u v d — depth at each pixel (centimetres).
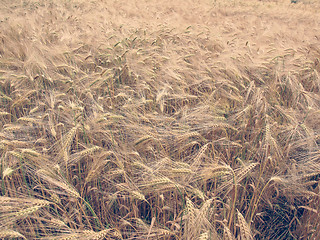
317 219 225
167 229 206
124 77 464
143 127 272
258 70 466
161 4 1648
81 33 645
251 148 293
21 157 203
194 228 162
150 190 210
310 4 2803
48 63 439
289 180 235
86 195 248
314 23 1290
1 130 262
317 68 482
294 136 282
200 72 431
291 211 258
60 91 397
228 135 322
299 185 240
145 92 386
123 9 1351
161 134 272
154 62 467
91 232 167
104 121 275
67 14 948
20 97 348
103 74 389
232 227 219
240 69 445
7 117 330
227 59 449
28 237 182
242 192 258
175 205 221
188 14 1403
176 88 390
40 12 942
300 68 465
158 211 229
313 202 238
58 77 417
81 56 495
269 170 258
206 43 681
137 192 197
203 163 231
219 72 437
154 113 312
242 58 468
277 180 221
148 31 713
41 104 335
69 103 318
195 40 648
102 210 239
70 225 204
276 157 251
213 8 1770
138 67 438
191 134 255
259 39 751
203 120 299
